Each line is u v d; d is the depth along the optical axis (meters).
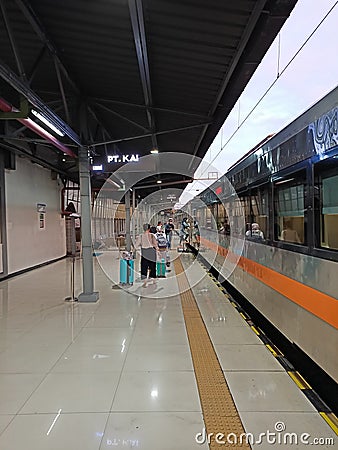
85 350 3.82
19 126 8.06
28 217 10.19
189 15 3.45
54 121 4.57
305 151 3.32
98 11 3.62
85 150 6.12
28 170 10.24
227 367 3.36
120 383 3.05
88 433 2.34
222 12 3.33
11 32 3.66
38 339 4.18
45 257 11.61
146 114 6.90
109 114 7.28
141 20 3.42
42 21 3.98
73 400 2.77
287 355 3.82
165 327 4.64
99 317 5.11
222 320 4.97
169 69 4.78
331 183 2.79
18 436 2.31
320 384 3.10
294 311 3.56
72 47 4.56
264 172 4.76
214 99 5.73
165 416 2.54
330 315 2.74
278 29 3.40
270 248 4.44
